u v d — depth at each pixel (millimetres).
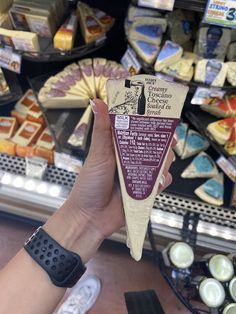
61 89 1463
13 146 1600
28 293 811
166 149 679
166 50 1261
